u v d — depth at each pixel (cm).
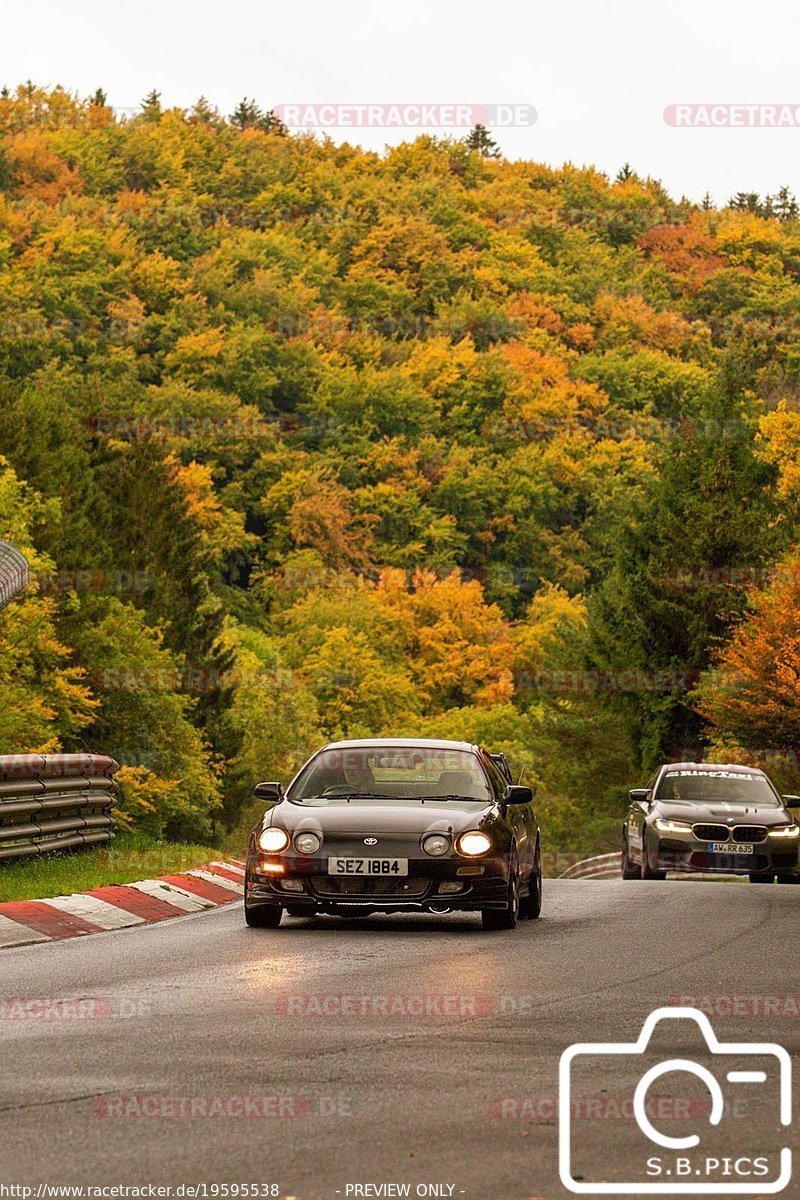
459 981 2567
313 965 2778
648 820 5881
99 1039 1977
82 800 4844
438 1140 1434
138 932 3388
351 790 3747
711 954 2992
